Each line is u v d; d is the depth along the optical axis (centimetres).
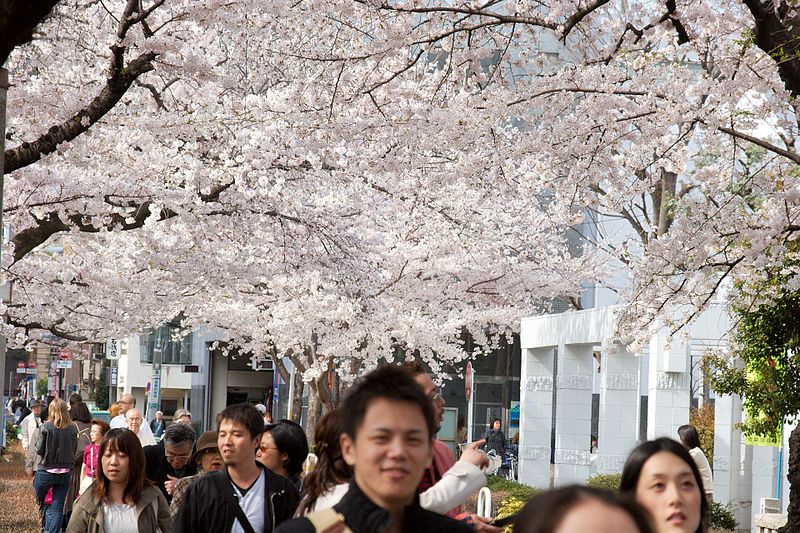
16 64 1510
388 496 347
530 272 2747
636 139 1409
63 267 1867
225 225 1734
